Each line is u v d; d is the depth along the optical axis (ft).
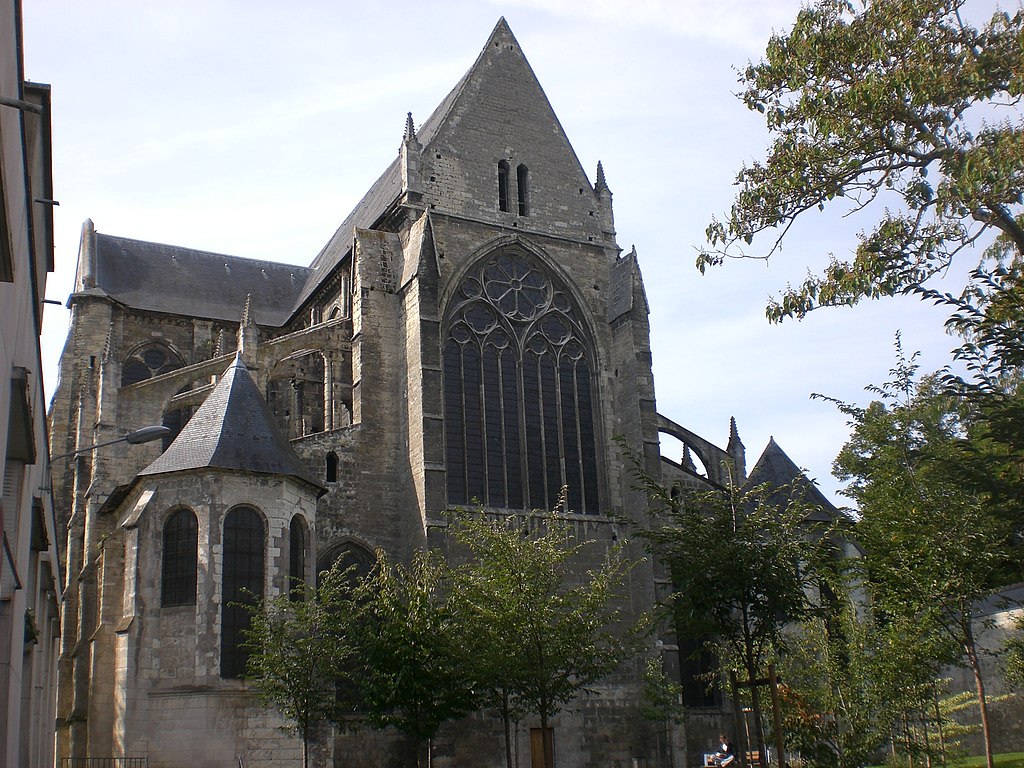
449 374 182.91
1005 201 90.74
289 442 164.55
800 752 117.29
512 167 200.03
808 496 207.41
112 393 173.78
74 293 216.13
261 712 138.00
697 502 107.96
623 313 196.34
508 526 172.04
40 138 81.30
